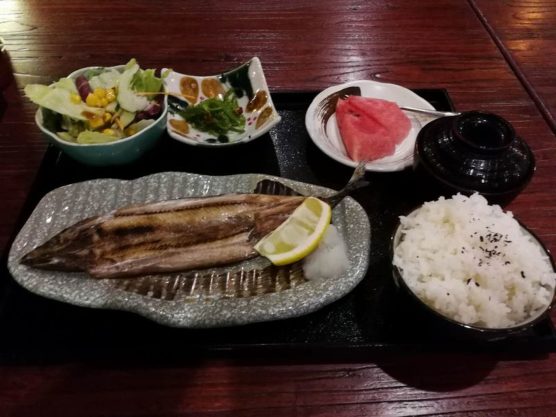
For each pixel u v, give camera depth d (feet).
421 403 0.99
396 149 1.48
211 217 1.18
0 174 1.41
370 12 2.04
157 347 1.03
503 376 1.03
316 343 1.04
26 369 1.03
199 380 1.02
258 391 1.00
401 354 1.06
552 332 1.06
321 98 1.57
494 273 1.00
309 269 1.12
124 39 1.88
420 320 1.02
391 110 1.49
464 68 1.80
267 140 1.53
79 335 1.06
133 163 1.44
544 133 1.55
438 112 1.55
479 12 2.05
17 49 1.83
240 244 1.16
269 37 1.91
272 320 1.04
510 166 1.19
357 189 1.38
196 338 1.06
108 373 1.02
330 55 1.84
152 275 1.13
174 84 1.58
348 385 1.02
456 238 1.07
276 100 1.66
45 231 1.23
